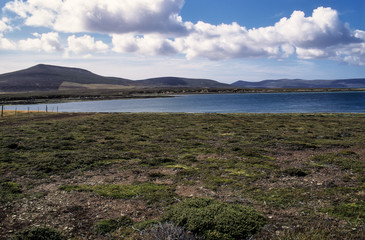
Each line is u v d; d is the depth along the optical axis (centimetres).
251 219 766
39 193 1065
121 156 1734
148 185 1168
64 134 2712
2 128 3197
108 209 909
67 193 1071
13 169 1410
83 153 1802
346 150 1920
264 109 8931
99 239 707
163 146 2128
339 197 992
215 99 18212
